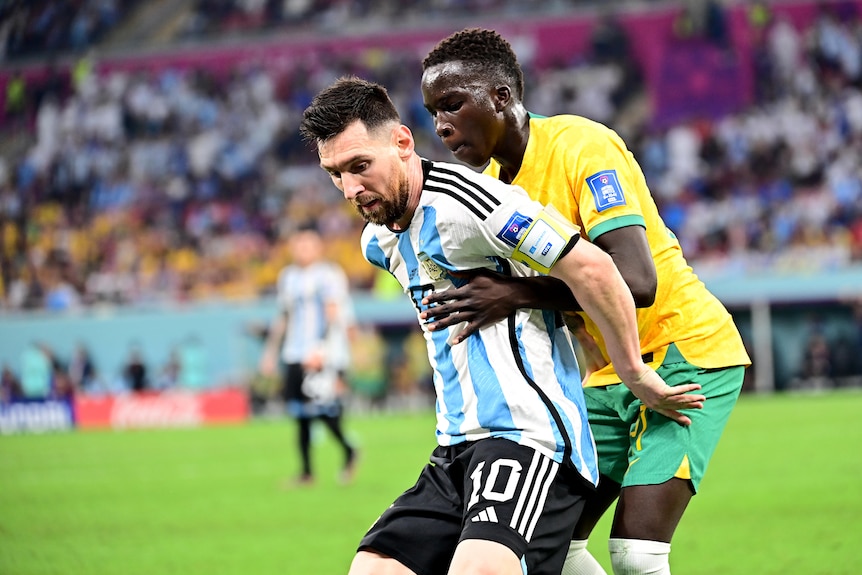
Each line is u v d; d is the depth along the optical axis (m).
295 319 36.06
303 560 23.12
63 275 84.75
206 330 69.38
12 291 84.12
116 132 97.44
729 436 43.97
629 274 12.02
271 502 32.59
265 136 94.19
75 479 40.59
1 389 70.56
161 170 93.69
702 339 13.33
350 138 11.07
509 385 11.23
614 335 11.34
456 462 11.56
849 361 65.50
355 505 31.25
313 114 11.16
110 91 99.62
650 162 85.69
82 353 70.00
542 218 10.95
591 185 12.46
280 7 101.06
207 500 33.59
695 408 12.32
